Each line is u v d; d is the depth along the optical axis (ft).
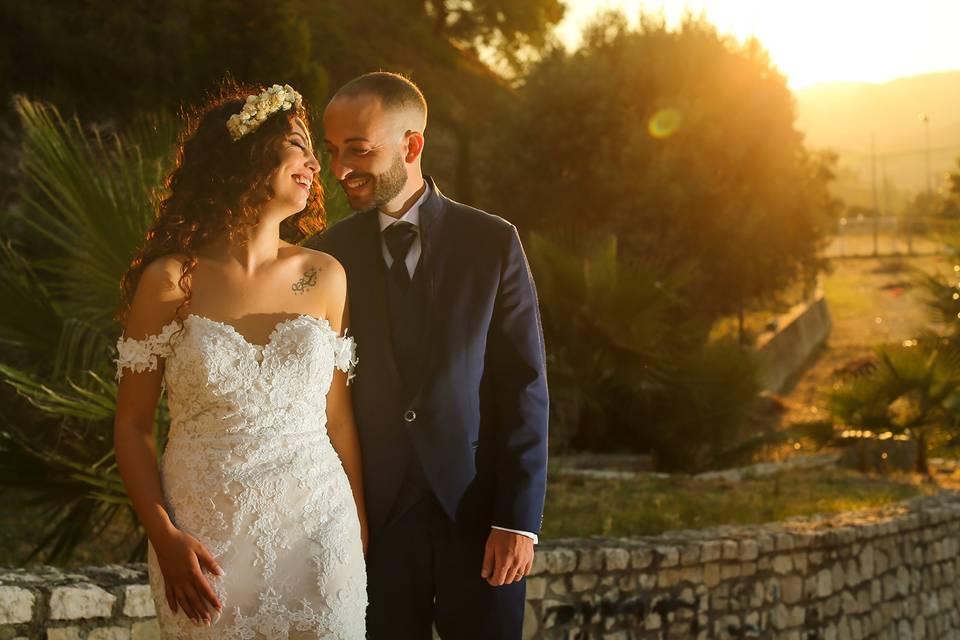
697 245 80.79
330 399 9.53
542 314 41.09
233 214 8.44
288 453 8.32
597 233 80.07
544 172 86.28
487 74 134.31
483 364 10.12
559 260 40.55
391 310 9.99
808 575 24.61
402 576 9.88
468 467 9.93
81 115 53.93
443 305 10.00
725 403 42.27
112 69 56.29
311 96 52.47
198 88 50.88
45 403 16.05
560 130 85.40
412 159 10.10
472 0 142.82
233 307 8.47
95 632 13.55
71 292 18.03
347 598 8.41
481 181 92.07
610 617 20.26
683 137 82.53
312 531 8.29
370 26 114.83
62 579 13.96
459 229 10.27
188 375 8.18
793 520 27.40
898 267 184.44
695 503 31.94
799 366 102.83
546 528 26.13
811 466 47.37
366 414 9.86
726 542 22.41
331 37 101.14
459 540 9.89
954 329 58.75
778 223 84.12
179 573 7.84
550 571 19.44
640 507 30.60
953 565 31.40
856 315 138.82
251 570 8.06
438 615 10.05
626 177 81.87
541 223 86.28
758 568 23.17
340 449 9.64
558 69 88.17
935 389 46.06
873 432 46.93
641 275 41.14
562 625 19.60
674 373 41.93
